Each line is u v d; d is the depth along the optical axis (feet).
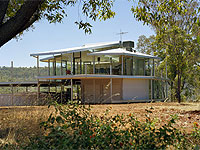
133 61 87.97
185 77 108.58
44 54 83.35
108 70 86.53
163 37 86.99
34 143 14.05
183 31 84.07
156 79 94.07
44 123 14.19
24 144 14.96
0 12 18.99
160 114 29.12
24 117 21.95
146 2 22.82
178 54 85.61
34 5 19.20
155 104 59.11
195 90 104.17
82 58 97.09
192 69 104.53
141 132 14.17
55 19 28.99
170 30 83.51
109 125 14.37
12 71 88.58
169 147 13.78
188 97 111.14
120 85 81.71
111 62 89.71
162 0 23.17
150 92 92.73
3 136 17.60
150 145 12.68
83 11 27.71
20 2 27.63
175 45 84.94
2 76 88.22
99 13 28.30
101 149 12.75
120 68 85.20
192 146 13.67
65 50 83.92
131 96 84.38
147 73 94.07
